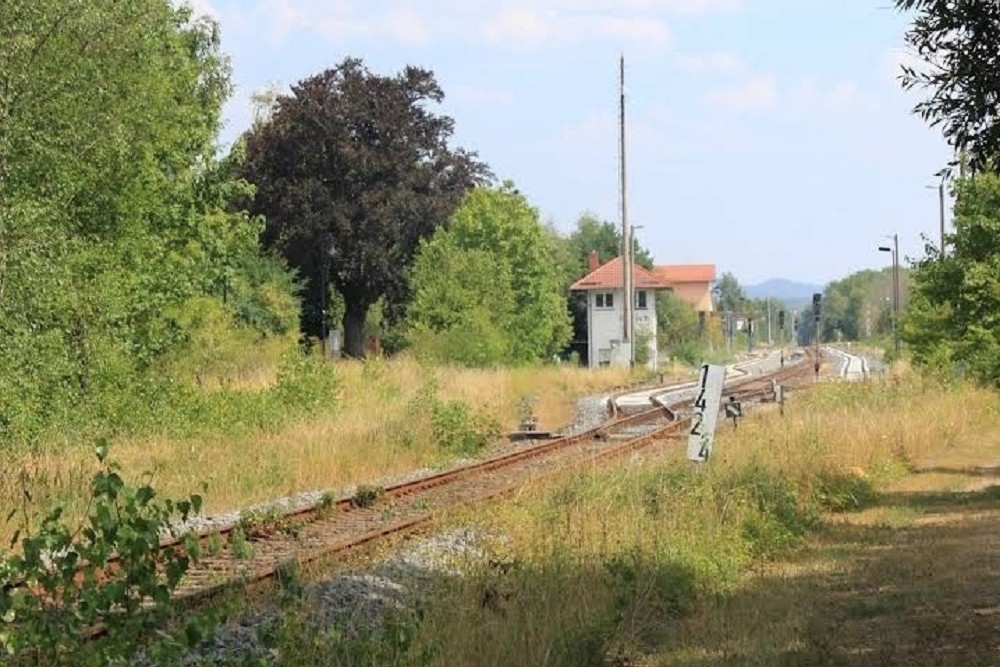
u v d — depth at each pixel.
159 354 35.09
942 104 11.14
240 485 21.97
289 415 30.91
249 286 70.56
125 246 31.34
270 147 77.00
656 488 17.72
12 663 7.69
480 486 23.09
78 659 7.34
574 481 18.92
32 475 20.75
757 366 103.12
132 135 28.80
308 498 20.94
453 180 81.50
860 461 22.81
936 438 28.02
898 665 10.41
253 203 76.88
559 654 10.24
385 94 78.56
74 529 16.61
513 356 69.62
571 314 120.19
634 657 10.95
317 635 9.38
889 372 51.34
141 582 7.34
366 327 91.25
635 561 13.01
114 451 24.84
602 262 149.38
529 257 81.25
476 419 31.62
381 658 9.48
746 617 12.17
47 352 22.59
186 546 7.56
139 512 7.56
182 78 36.00
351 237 77.06
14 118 22.97
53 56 23.80
